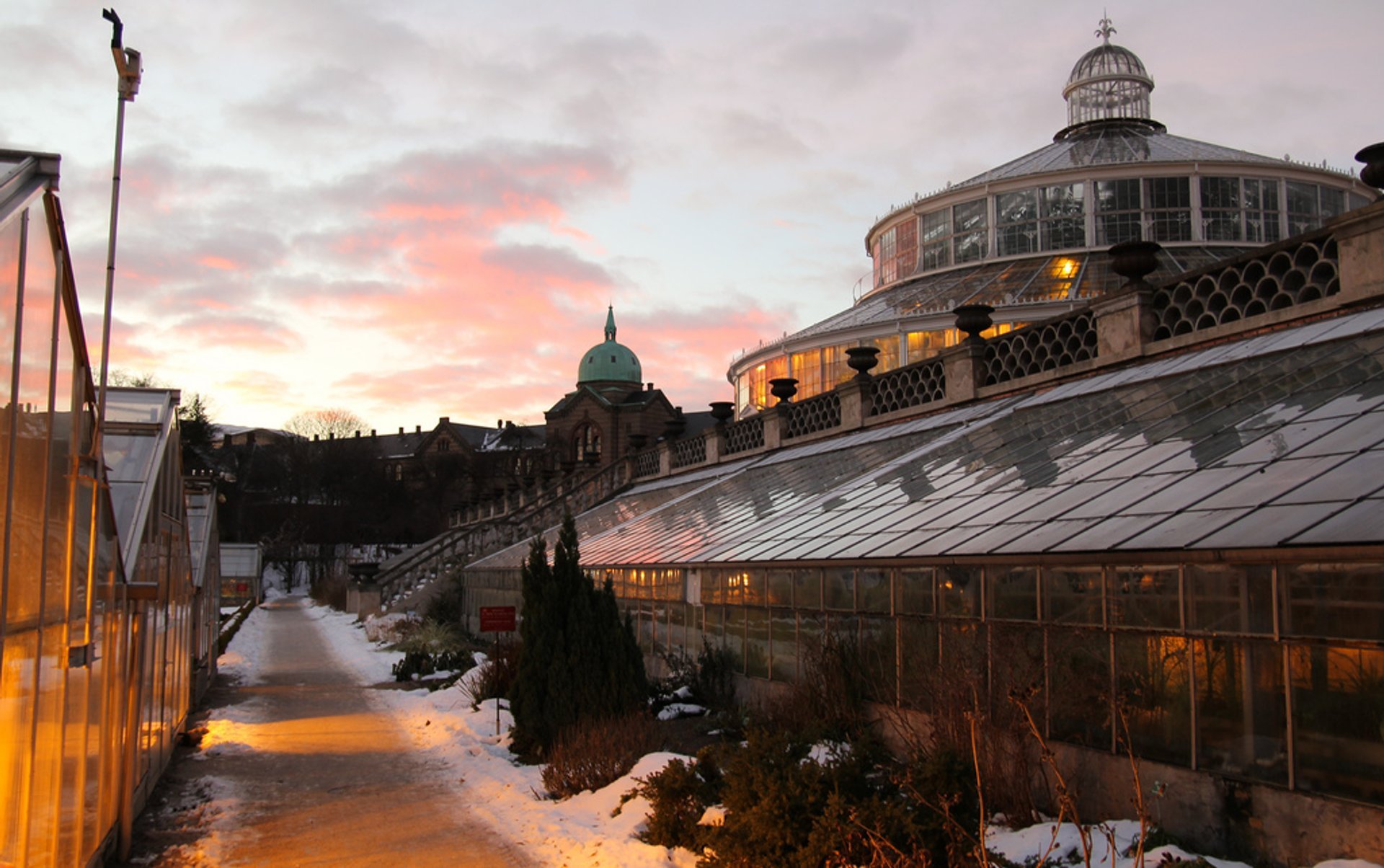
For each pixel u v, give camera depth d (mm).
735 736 16562
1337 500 9266
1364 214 13852
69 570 9109
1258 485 10477
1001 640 11961
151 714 14797
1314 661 8758
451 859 11648
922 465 18625
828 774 9938
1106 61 50438
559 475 65000
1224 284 16438
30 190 7359
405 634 40938
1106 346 18625
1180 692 9938
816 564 15922
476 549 56156
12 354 7137
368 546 128250
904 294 46844
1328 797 8570
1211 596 9664
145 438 15352
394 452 170000
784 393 32344
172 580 17531
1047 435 16375
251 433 146625
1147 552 10195
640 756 15055
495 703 21641
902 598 13906
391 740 19844
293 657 38000
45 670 8188
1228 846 9359
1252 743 9227
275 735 20484
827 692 14953
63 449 8906
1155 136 48094
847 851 8938
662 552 23609
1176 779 9883
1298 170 43594
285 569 121000
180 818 13695
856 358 27625
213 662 29891
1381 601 8258
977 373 22719
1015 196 45719
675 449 42156
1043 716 11438
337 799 14773
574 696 17031
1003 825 10445
